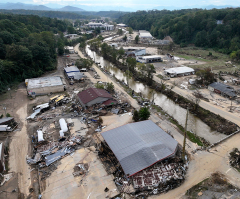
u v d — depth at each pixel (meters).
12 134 41.41
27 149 36.97
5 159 34.22
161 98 61.50
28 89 59.53
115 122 45.50
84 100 51.88
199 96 58.94
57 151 35.81
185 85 68.62
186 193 27.31
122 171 30.75
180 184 28.84
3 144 36.22
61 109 52.12
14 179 30.22
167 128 43.47
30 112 50.84
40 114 49.50
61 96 58.41
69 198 26.83
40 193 27.72
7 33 84.88
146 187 27.94
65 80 74.75
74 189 28.20
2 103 55.84
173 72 77.88
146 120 42.03
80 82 72.25
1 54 76.69
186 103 55.56
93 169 31.77
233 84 68.25
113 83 71.25
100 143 38.12
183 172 30.66
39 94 61.62
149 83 70.75
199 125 46.00
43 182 29.53
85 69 84.69
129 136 35.75
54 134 41.06
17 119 47.28
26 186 29.02
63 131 41.03
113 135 36.50
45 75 80.62
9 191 28.09
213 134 42.31
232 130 41.81
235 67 90.50
